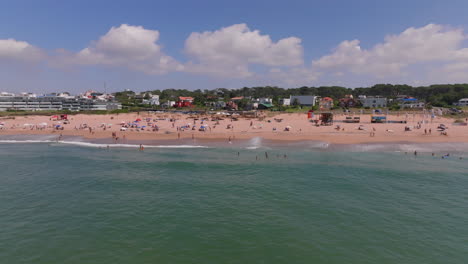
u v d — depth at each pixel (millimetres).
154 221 22672
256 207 25281
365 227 21562
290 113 119938
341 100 151750
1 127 77312
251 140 59438
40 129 74938
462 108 119688
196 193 28891
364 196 27828
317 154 46969
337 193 28641
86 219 23062
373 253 18234
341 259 17578
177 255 18031
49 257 17891
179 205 25812
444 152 47438
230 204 25969
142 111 142625
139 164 40969
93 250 18641
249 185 31266
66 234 20688
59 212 24438
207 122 88938
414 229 21328
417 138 57219
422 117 98812
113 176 34969
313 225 21875
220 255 18016
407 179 33031
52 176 35031
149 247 18953
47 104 158625
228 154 47812
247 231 20984
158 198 27531
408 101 144125
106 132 69062
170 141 59531
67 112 130625
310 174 35312
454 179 32969
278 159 43656
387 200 26781
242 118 103500
